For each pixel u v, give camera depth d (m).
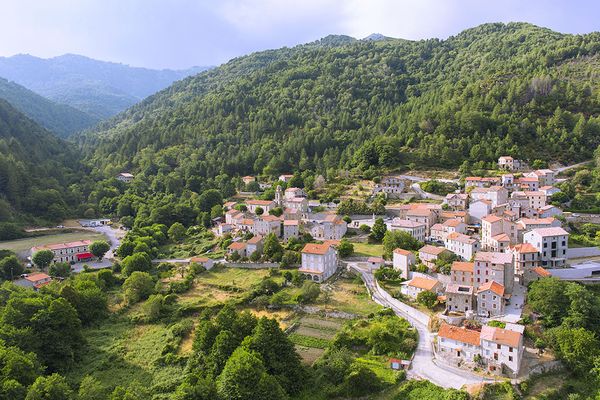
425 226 194.62
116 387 102.38
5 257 185.00
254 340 107.69
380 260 166.62
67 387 98.62
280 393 94.81
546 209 190.50
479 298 124.44
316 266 163.00
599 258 153.50
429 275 150.75
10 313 120.62
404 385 101.19
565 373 105.25
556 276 140.75
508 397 95.75
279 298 145.50
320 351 118.50
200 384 95.69
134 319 145.88
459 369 105.69
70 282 161.75
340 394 101.38
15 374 99.19
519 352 103.81
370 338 117.50
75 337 127.75
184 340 131.12
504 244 160.12
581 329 109.00
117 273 188.50
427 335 120.06
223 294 158.25
